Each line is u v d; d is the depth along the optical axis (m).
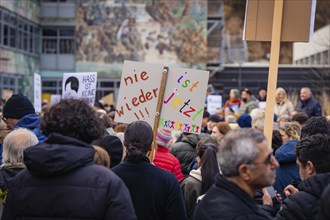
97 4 38.84
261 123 8.20
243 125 10.12
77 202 3.30
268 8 5.83
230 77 40.38
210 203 3.39
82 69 39.00
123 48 38.62
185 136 8.05
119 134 7.35
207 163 5.46
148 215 4.55
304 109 14.70
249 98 17.11
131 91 6.24
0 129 6.70
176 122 6.16
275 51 5.64
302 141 4.32
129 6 38.62
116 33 38.66
